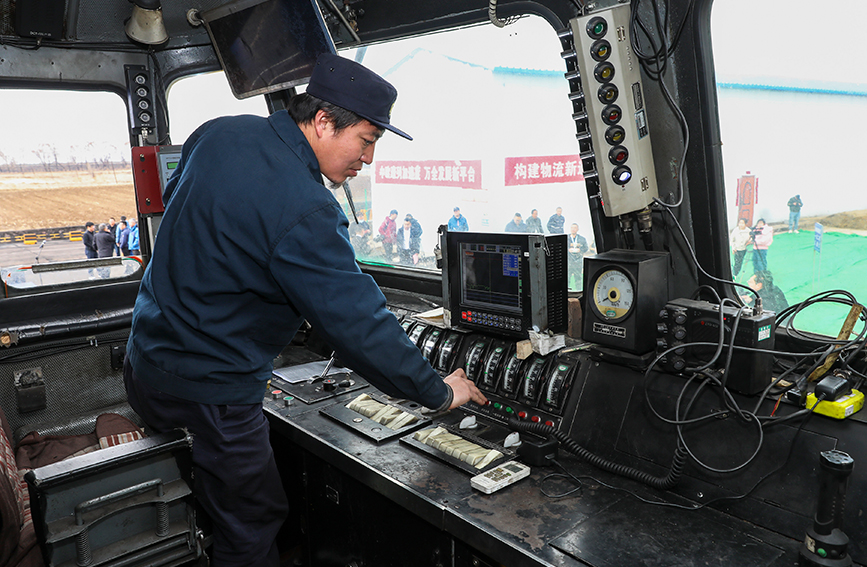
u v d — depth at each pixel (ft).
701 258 6.30
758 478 4.67
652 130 6.22
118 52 9.93
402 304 9.12
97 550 4.55
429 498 5.00
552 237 6.24
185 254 4.97
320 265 4.75
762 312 4.95
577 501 4.95
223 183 4.81
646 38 5.94
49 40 9.34
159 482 4.71
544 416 6.19
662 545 4.32
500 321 6.68
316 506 7.13
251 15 9.09
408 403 7.00
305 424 6.59
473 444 5.84
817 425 4.51
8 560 5.25
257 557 6.04
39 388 9.25
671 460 5.18
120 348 9.96
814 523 4.00
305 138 5.16
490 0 7.06
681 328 5.26
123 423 8.39
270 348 5.59
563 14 6.44
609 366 5.91
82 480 4.38
